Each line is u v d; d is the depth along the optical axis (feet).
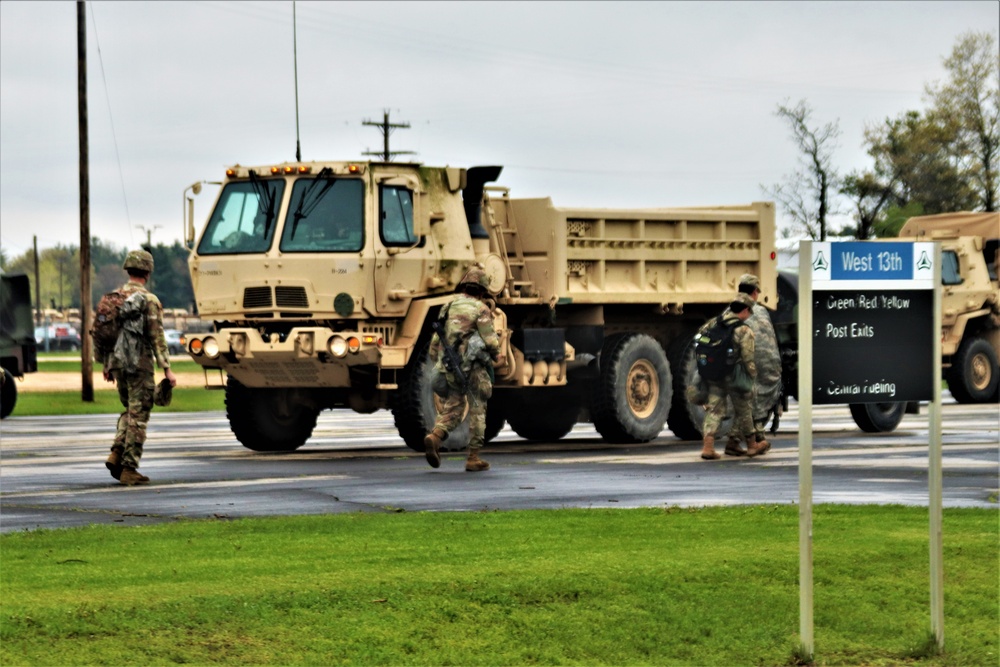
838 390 30.42
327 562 38.55
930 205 285.43
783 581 36.45
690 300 92.43
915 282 30.99
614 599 34.24
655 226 90.68
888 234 262.67
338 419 123.03
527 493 59.00
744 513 49.11
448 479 65.36
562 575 36.37
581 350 87.66
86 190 165.17
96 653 29.32
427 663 29.40
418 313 79.97
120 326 63.26
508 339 83.10
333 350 77.05
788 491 59.21
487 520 47.75
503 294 84.53
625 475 66.95
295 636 30.89
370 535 44.04
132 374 63.31
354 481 64.54
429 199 81.35
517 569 37.14
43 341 535.19
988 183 283.18
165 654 29.40
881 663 30.19
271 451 83.76
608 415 87.61
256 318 79.77
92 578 36.47
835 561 38.81
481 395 69.00
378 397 82.43
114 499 57.62
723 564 38.01
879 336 30.76
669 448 85.81
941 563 30.86
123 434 63.72
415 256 79.61
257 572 37.11
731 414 91.76
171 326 492.95
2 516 52.13
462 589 34.73
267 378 80.33
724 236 94.38
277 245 78.95
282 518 48.88
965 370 136.36
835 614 33.42
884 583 36.50
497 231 86.12
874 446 84.53
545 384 85.15
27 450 85.40
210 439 94.58
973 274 138.31
